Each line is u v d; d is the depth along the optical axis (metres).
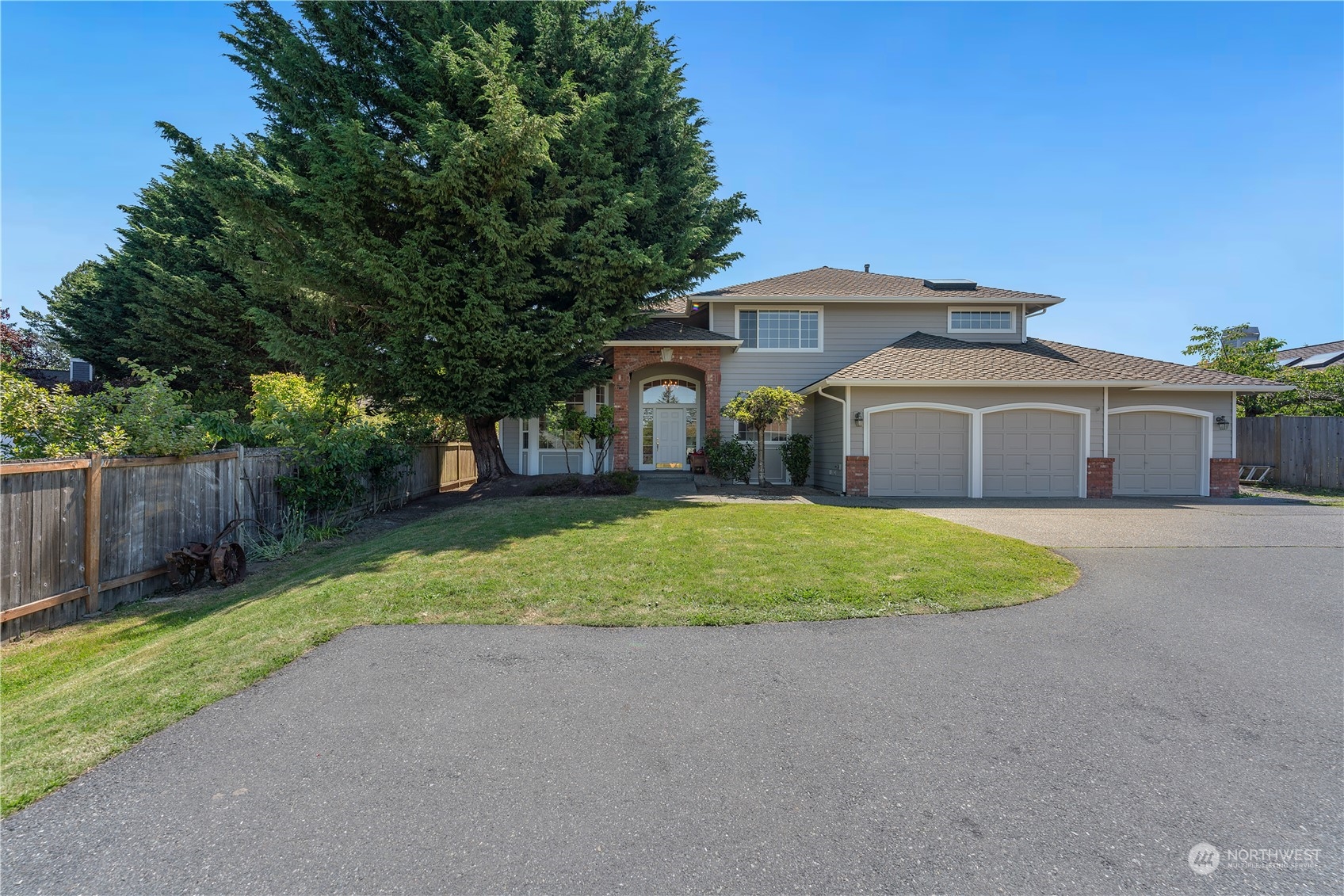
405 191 10.40
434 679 3.79
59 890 2.06
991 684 3.70
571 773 2.73
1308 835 2.30
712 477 15.26
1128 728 3.15
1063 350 15.95
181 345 19.89
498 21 11.81
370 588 5.63
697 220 14.53
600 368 14.55
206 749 3.00
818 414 16.00
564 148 11.41
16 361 7.91
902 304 16.78
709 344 15.01
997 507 11.66
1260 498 13.62
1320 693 3.58
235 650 4.29
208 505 8.02
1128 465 14.32
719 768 2.77
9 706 3.95
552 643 4.39
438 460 15.58
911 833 2.31
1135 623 4.81
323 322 14.95
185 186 19.38
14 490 5.57
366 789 2.63
